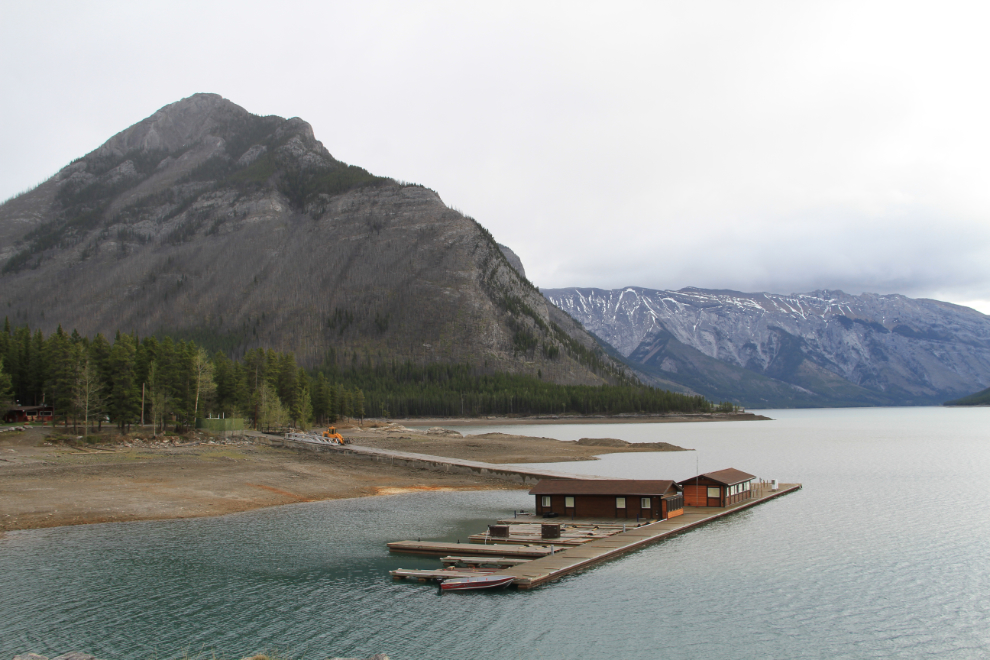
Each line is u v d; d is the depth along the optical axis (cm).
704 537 6131
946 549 5662
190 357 12706
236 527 6312
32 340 13738
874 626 3947
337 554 5362
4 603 4116
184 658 3372
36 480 7475
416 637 3706
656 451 15850
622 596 4416
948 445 18425
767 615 4091
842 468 12212
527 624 3909
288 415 15425
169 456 9488
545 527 5866
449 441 15500
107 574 4725
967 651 3622
